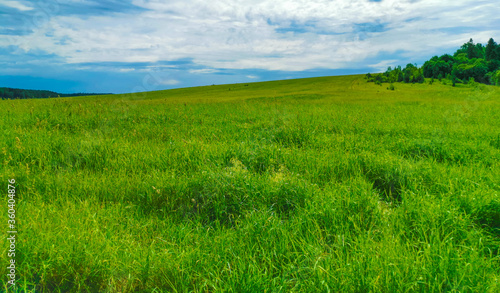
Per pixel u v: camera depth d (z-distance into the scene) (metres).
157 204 4.09
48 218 3.37
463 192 3.96
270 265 2.63
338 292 2.30
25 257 2.64
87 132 7.79
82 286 2.55
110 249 2.77
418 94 46.84
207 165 5.16
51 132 7.55
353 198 3.73
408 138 7.88
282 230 3.09
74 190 4.31
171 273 2.60
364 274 2.43
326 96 41.00
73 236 2.89
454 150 6.32
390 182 4.85
